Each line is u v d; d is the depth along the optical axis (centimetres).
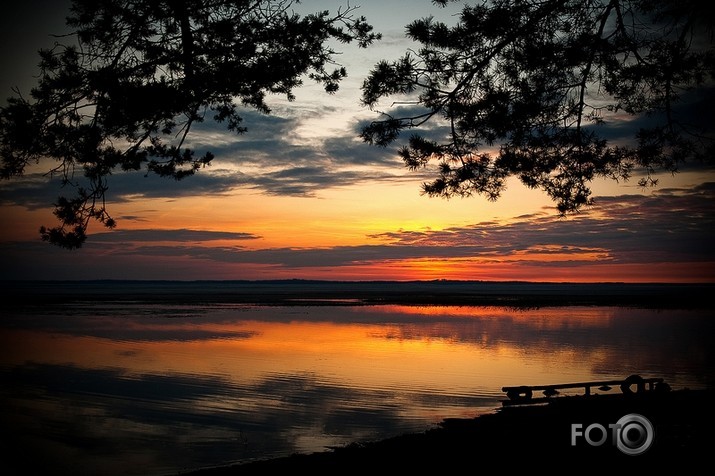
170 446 1325
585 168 948
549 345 3002
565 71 905
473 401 1712
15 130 871
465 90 919
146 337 3406
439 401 1717
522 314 5438
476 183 952
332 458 945
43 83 892
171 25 897
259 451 1273
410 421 1494
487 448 937
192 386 1984
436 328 3975
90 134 915
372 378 2100
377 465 880
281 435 1391
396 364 2414
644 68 877
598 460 841
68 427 1482
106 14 875
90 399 1794
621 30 868
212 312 5622
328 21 992
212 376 2172
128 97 879
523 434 1009
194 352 2800
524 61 885
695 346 2934
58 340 3281
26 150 894
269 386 1966
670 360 2469
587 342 3131
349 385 1977
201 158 1045
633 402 1183
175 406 1691
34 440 1377
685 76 862
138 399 1784
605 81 917
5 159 902
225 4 915
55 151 905
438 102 922
